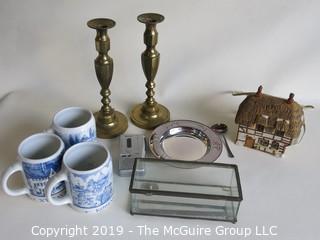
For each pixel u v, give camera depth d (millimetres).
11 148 693
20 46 820
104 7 761
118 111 804
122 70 842
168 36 790
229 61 810
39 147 581
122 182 626
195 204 574
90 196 538
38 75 856
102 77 677
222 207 571
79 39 806
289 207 588
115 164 662
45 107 814
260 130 663
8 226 551
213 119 782
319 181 635
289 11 735
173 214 569
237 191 555
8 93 859
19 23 787
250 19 753
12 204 584
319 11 728
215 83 841
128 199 598
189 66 825
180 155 667
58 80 858
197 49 802
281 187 622
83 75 856
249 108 654
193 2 743
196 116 792
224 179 595
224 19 760
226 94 843
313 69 800
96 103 834
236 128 754
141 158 623
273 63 802
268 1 728
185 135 719
